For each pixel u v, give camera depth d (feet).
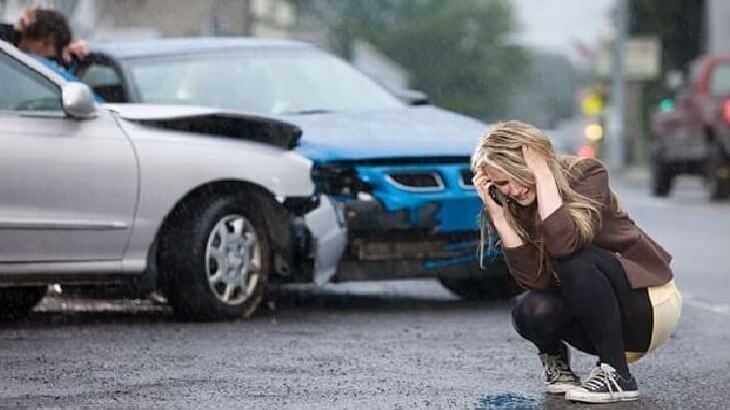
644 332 39.09
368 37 613.11
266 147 58.80
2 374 43.83
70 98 53.83
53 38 65.31
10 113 53.42
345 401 39.63
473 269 61.05
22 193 53.01
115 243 55.26
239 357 47.47
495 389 41.65
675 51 289.74
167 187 55.93
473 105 648.38
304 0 497.05
